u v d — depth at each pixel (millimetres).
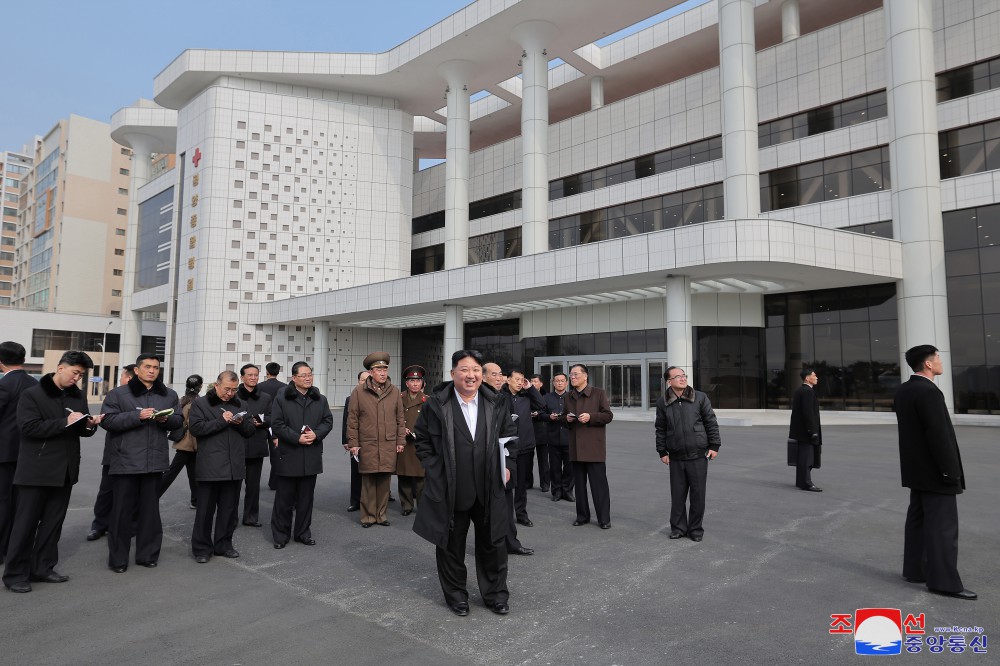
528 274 26219
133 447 5598
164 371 42406
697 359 27609
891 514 7590
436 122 51000
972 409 22344
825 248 21500
